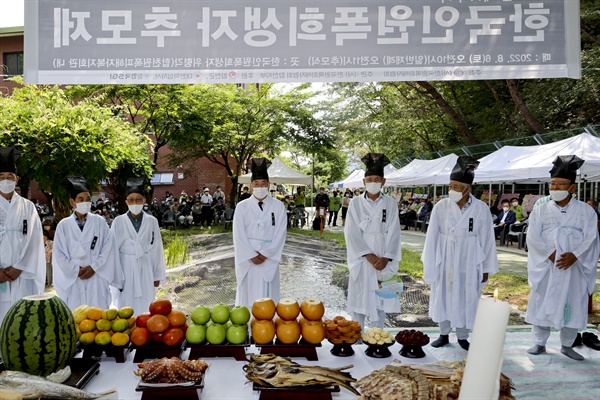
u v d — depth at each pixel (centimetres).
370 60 289
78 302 359
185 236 1489
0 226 335
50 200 1029
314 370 167
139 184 398
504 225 1234
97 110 890
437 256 395
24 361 161
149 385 158
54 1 282
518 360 384
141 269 395
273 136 2011
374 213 381
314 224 1792
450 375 153
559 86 1501
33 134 738
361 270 382
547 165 911
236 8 286
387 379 148
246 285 377
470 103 2059
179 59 287
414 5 288
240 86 2086
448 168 1445
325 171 5266
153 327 196
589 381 340
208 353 203
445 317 394
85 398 141
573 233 379
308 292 727
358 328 213
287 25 287
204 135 1762
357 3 287
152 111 1664
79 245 352
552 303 381
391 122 2322
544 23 288
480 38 289
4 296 339
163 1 284
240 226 375
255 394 169
